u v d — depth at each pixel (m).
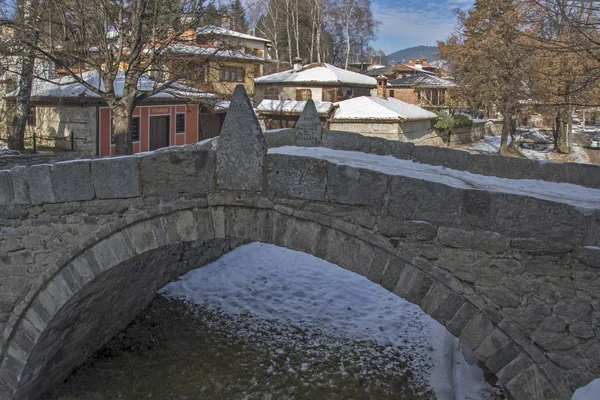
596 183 8.14
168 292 11.64
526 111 32.53
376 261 5.89
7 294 7.20
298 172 6.12
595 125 60.06
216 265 13.30
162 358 9.36
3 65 19.91
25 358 7.25
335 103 31.62
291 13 49.34
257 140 6.24
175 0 17.22
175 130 26.22
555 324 5.30
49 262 7.03
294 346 9.90
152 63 17.44
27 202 6.96
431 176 7.70
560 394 5.25
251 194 6.34
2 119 22.22
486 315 5.50
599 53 11.16
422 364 9.38
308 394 8.45
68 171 6.77
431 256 5.66
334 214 6.03
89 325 8.73
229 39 20.58
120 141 17.22
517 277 5.39
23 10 16.47
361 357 9.57
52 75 22.06
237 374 8.97
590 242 5.15
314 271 13.39
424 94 45.62
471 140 41.97
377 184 5.79
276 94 35.41
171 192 6.57
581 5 10.40
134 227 6.71
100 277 7.22
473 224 5.48
